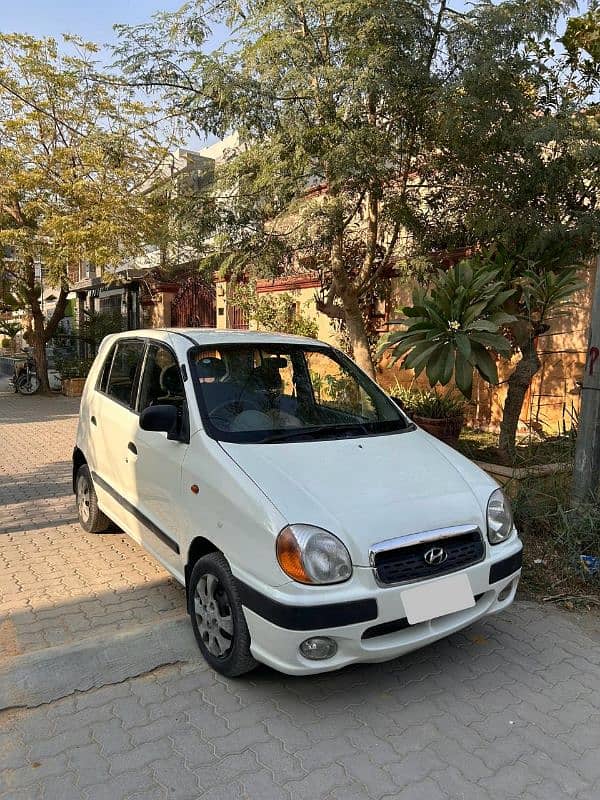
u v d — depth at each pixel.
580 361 7.99
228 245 7.48
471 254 7.49
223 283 15.15
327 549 2.76
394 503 3.02
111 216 12.23
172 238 7.91
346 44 6.04
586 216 6.21
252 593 2.85
